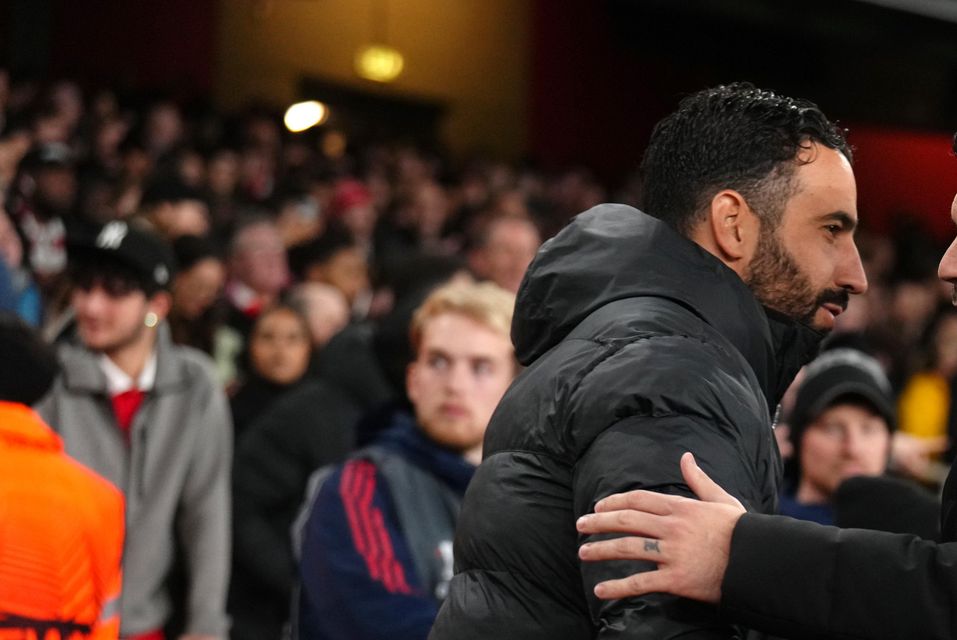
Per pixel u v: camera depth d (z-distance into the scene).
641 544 3.64
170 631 8.65
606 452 3.74
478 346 6.48
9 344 5.77
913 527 5.65
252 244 13.42
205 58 28.11
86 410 8.26
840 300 4.29
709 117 4.25
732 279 4.12
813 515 7.52
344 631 6.14
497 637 3.91
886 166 38.03
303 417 9.52
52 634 5.55
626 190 32.34
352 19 30.83
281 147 24.17
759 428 3.89
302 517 6.75
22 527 5.54
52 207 12.94
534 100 34.06
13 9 25.03
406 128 32.06
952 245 4.43
